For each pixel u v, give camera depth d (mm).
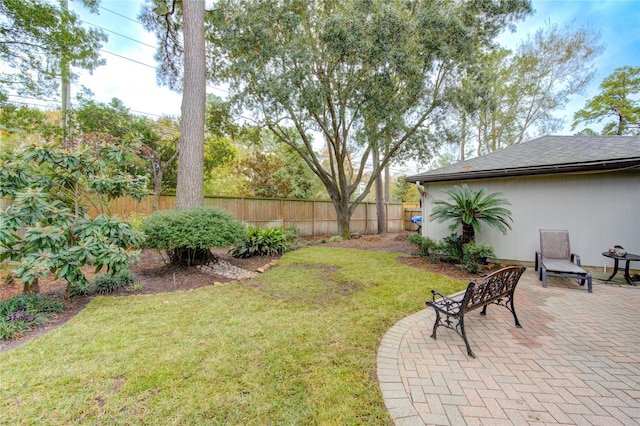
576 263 5227
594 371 2395
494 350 2764
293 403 1953
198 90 6984
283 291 4574
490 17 9406
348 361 2502
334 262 6965
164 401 1944
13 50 7562
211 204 10758
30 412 1822
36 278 3496
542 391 2123
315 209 14070
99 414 1818
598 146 6750
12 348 2670
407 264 6766
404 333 3129
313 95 8688
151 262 6641
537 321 3482
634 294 4570
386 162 11898
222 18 9211
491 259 6793
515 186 6855
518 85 17484
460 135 10938
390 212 17391
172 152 11109
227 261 6828
